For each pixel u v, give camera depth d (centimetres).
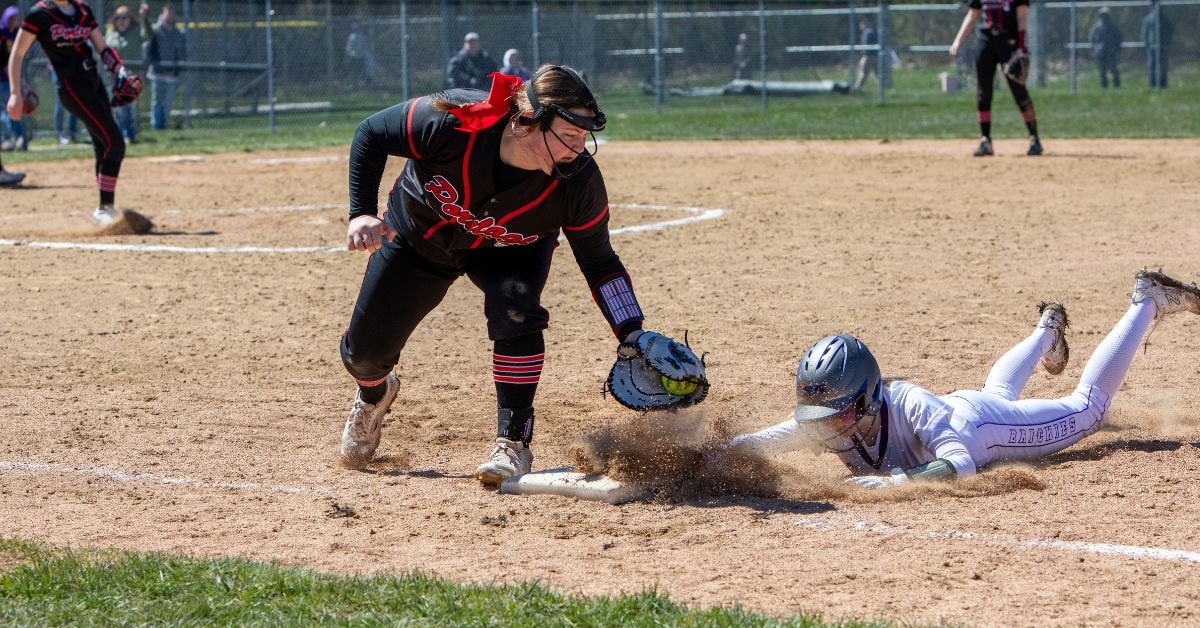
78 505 1259
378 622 888
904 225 2978
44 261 2714
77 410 1625
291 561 1081
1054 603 958
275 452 1455
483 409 1644
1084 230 2834
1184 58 8450
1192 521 1138
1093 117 5916
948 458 1251
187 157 5088
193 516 1222
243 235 3052
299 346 1980
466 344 1989
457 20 7525
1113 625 914
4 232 3128
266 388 1745
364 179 1181
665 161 4550
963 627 905
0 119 5391
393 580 977
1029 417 1333
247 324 2127
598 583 1017
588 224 1206
